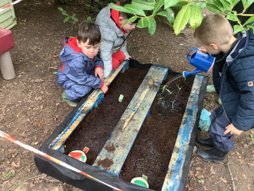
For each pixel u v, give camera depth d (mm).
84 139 2035
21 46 2939
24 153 2006
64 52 2232
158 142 2084
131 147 1975
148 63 2918
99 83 2303
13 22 3154
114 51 2545
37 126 2195
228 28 1584
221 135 1895
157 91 2430
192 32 3580
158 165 1938
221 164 2086
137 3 1391
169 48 3248
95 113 2236
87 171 1706
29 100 2389
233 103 1746
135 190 1634
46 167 1784
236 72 1579
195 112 2221
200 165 2059
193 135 2018
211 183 1962
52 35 3146
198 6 1277
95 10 3412
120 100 2369
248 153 2189
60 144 1854
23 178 1866
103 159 1855
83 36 2086
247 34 1557
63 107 2361
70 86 2262
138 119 2156
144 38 3340
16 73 2623
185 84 2574
